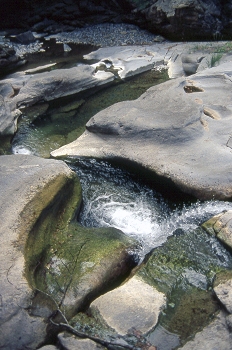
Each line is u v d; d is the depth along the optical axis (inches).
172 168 218.4
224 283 162.6
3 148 270.8
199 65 355.6
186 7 408.2
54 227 186.1
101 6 472.4
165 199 219.5
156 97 272.1
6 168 203.0
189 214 205.3
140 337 143.8
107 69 362.9
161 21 427.8
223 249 181.8
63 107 314.5
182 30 419.5
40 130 289.3
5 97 311.9
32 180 191.5
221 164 218.1
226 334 142.4
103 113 262.7
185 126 240.5
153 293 160.9
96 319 150.3
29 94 312.7
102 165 241.1
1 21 478.3
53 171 199.6
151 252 183.3
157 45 413.7
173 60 371.2
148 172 226.1
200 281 167.5
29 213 175.2
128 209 215.5
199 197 209.3
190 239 189.3
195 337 142.9
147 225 205.0
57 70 339.6
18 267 154.3
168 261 177.5
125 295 158.4
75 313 154.8
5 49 392.8
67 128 291.1
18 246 161.9
